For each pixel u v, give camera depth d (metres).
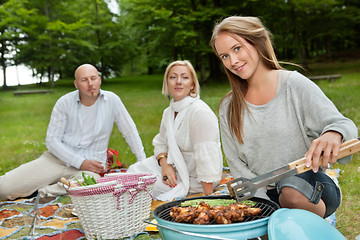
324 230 1.46
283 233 1.41
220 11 17.45
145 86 20.42
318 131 1.79
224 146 2.17
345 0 23.28
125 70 38.81
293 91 1.85
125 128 4.05
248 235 1.50
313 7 20.97
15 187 3.54
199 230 1.47
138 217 2.51
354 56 24.28
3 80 24.17
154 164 3.50
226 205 1.78
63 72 23.45
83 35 23.80
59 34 23.16
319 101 1.78
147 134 6.50
